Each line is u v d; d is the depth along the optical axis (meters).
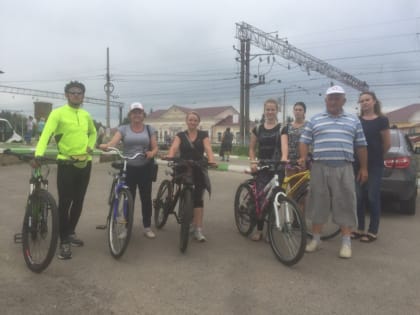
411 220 6.93
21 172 12.30
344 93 4.77
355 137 4.99
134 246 5.18
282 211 4.67
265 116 5.55
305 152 5.04
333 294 3.82
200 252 5.00
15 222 6.26
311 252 5.07
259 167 5.25
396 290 3.93
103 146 4.90
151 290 3.84
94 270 4.31
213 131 71.62
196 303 3.59
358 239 5.71
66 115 4.67
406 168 6.83
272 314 3.41
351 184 4.82
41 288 3.85
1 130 28.02
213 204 8.16
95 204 7.79
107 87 41.53
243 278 4.17
